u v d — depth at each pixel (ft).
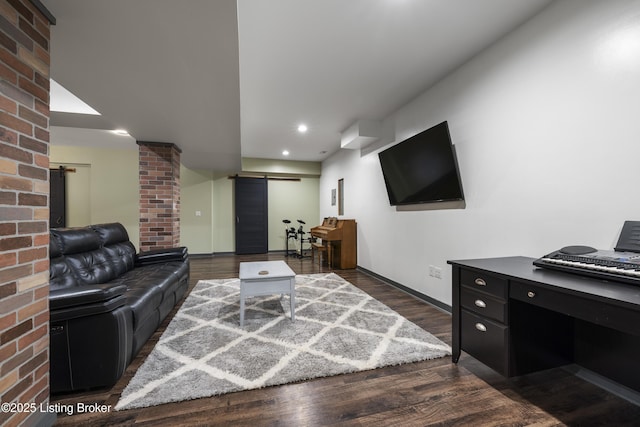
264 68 8.59
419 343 6.94
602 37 5.13
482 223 7.84
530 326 5.12
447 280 9.27
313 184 24.06
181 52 5.84
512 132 6.89
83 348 4.94
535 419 4.47
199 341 7.00
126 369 5.78
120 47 5.65
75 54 5.89
